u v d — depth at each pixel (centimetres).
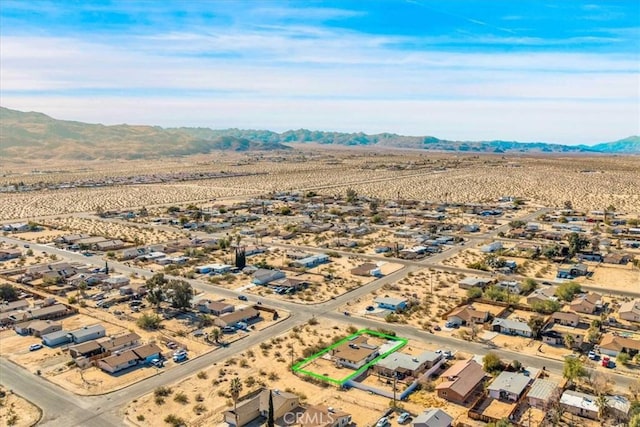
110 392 8612
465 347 10256
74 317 12306
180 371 9362
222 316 11669
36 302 13050
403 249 18625
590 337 10362
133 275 15638
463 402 8150
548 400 7856
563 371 8825
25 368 9581
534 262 16950
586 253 17675
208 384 8844
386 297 13112
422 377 8881
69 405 8194
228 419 7588
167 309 12744
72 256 18350
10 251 18625
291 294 13800
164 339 10794
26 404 8231
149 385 8844
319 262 17188
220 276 15562
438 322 11644
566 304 12644
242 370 9356
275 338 10806
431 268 16338
